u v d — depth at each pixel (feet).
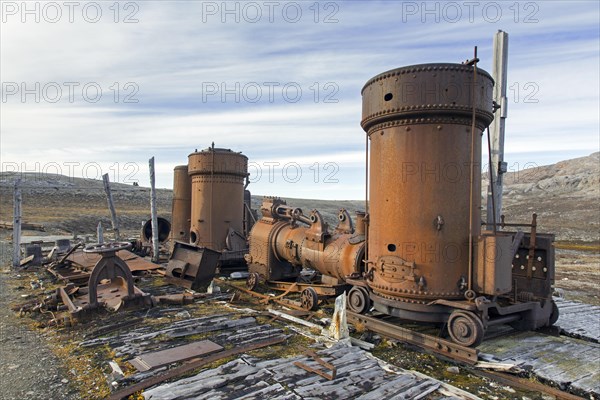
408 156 20.98
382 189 22.06
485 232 23.94
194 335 22.70
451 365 19.02
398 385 16.03
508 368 17.65
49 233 90.68
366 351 20.45
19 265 46.01
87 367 18.65
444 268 20.31
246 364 17.93
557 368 17.74
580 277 56.08
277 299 32.22
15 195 46.14
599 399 15.52
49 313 27.86
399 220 21.18
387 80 21.29
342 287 29.91
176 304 30.22
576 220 160.56
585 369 17.69
